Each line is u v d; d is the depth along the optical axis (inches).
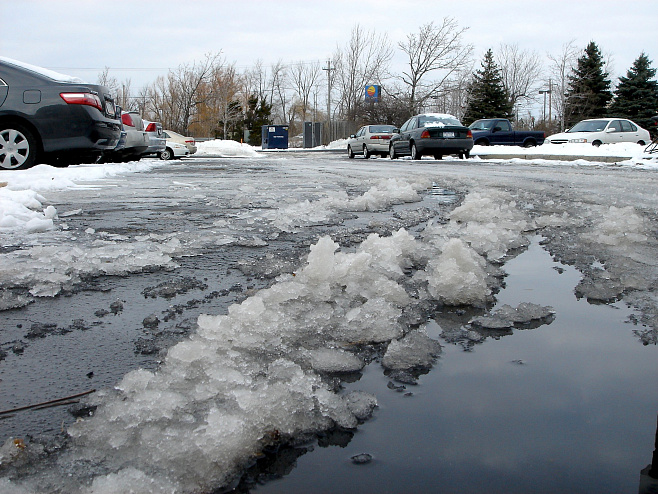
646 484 49.9
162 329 86.7
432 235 153.9
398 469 51.9
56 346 80.3
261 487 49.1
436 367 74.3
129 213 209.0
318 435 56.9
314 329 83.0
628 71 2192.4
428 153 767.1
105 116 368.8
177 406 57.7
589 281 112.0
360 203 221.6
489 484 49.8
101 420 56.5
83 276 116.4
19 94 342.0
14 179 294.5
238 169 527.5
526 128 2930.6
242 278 115.4
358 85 2610.7
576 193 276.1
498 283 112.9
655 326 90.1
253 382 63.1
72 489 46.4
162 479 47.2
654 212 208.4
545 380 70.7
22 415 60.8
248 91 3016.7
